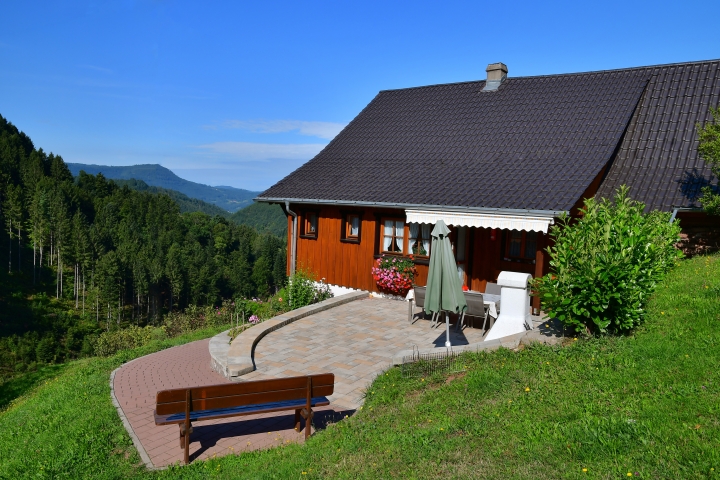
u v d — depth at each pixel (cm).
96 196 15350
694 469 405
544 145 1430
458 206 1237
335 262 1623
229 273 12838
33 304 9931
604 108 1477
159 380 958
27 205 13188
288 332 1141
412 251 1481
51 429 792
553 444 480
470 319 1217
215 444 661
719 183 1190
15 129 17550
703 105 1433
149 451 651
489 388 644
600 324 732
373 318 1262
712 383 537
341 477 495
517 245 1347
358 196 1470
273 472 543
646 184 1324
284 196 1625
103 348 3391
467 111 1744
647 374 590
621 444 459
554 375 644
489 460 475
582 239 777
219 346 1049
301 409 664
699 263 1104
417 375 773
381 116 1941
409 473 476
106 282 9812
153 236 13500
